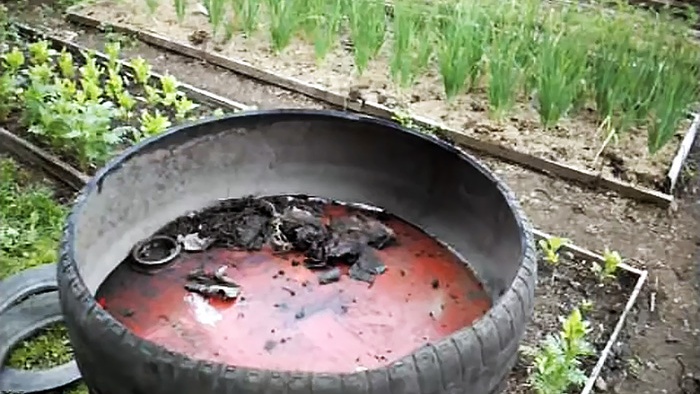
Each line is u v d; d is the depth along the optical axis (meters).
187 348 2.01
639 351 2.54
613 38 3.47
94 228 2.12
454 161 2.32
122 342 1.62
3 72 3.76
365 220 2.45
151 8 4.20
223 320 2.11
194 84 3.83
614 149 3.39
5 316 2.40
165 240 2.34
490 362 1.70
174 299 2.17
